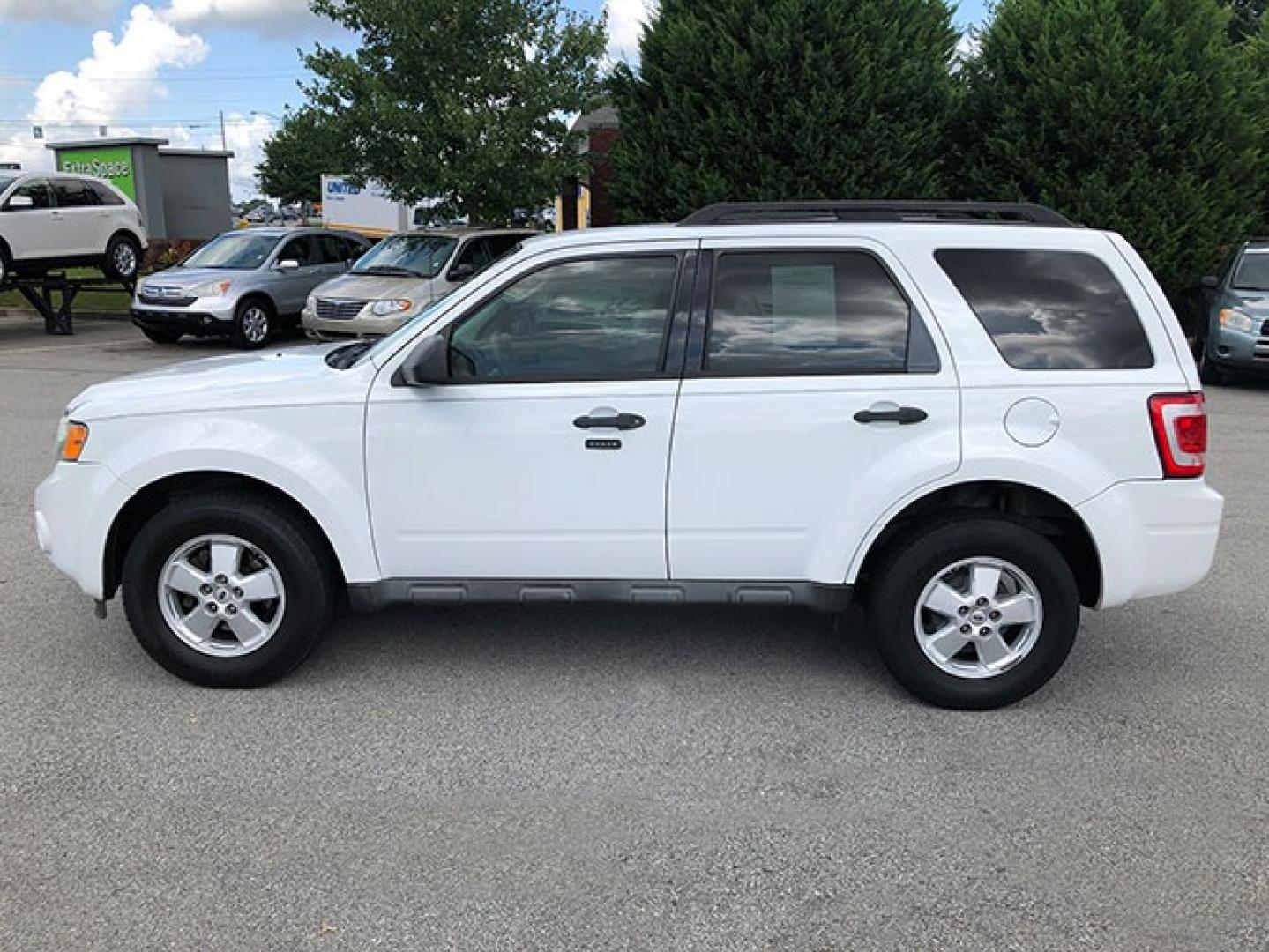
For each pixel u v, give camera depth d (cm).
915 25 1369
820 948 286
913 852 330
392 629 512
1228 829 343
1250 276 1296
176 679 450
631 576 430
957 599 424
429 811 351
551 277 427
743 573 428
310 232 1712
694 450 417
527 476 421
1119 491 414
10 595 547
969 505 435
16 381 1273
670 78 1405
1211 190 1430
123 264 1902
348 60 1675
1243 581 593
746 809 354
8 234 1694
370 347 484
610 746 397
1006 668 426
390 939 287
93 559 433
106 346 1650
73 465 432
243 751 389
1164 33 1384
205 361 497
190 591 434
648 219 1449
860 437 413
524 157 1731
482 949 283
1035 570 418
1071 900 306
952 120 1472
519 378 422
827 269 423
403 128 1672
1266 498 773
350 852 327
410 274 1416
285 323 1667
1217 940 289
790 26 1325
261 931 290
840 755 392
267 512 428
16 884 308
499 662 474
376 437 421
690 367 420
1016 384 412
